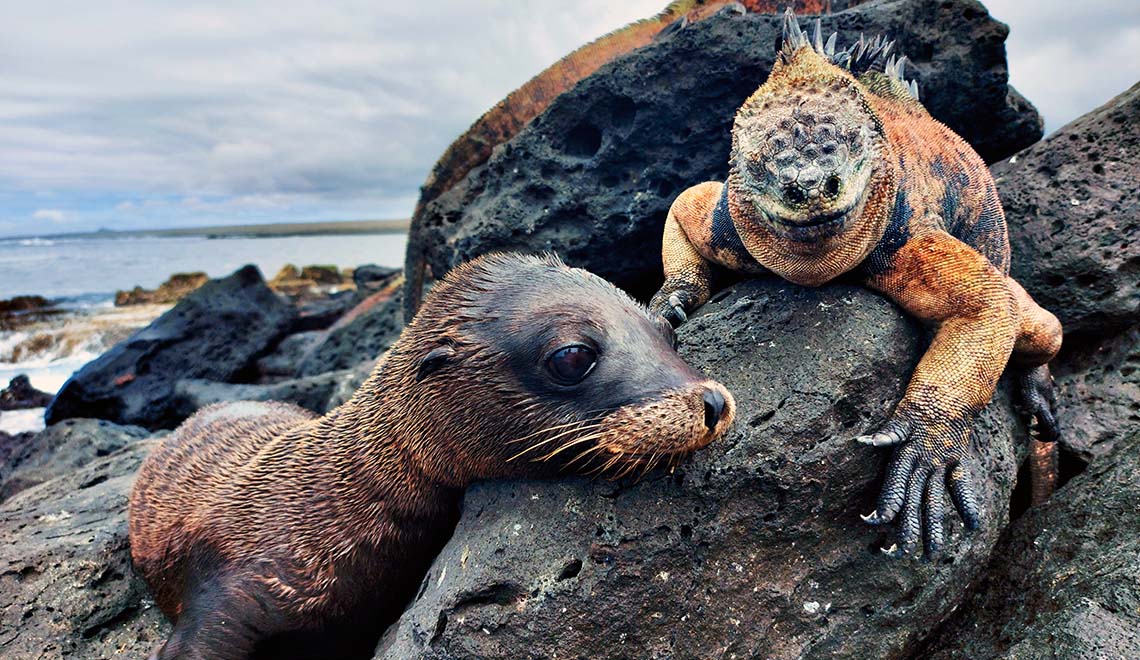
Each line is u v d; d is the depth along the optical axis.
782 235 0.37
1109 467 0.44
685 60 0.66
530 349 0.38
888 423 0.38
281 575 0.44
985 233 0.48
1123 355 0.56
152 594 0.54
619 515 0.37
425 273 0.93
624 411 0.36
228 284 1.76
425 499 0.43
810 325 0.41
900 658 0.41
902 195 0.42
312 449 0.47
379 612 0.46
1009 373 0.48
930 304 0.40
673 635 0.37
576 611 0.36
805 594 0.39
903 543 0.36
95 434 0.92
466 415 0.40
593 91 0.69
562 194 0.71
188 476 0.53
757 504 0.38
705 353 0.43
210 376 1.62
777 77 0.40
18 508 0.66
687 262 0.50
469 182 0.80
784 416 0.38
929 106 0.67
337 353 1.42
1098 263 0.55
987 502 0.40
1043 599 0.40
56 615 0.51
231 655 0.44
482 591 0.37
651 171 0.68
